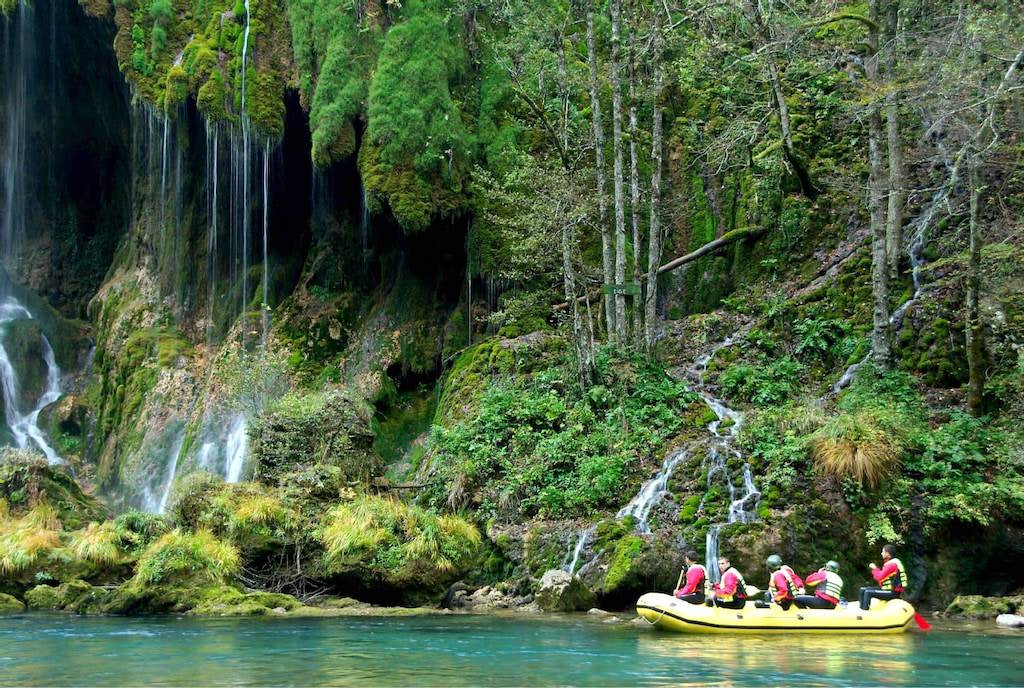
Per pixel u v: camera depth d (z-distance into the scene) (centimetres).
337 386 2369
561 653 1035
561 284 2316
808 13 2412
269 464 1830
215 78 2430
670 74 2453
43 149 3112
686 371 2111
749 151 2397
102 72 2892
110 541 1586
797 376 2006
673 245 2478
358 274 2603
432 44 2383
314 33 2462
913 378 1841
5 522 1719
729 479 1611
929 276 2069
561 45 2372
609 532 1567
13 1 2688
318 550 1594
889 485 1534
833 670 929
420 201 2277
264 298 2575
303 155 2628
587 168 2286
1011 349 1773
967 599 1445
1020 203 2053
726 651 1055
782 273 2328
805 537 1482
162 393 2498
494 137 2416
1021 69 1852
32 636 1173
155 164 2698
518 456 1833
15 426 2831
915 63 1956
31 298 3125
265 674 896
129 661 976
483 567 1648
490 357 2131
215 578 1502
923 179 2278
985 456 1592
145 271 2809
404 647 1081
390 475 2152
